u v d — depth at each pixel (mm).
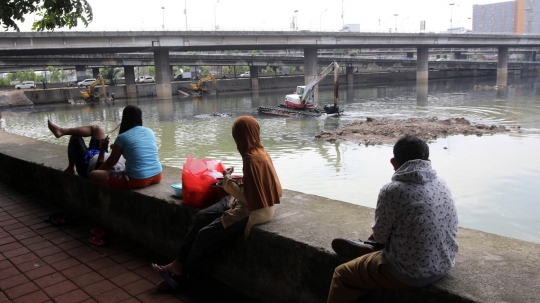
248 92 77688
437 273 2480
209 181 4188
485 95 50156
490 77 98938
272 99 58719
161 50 59375
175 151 21562
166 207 4531
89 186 5711
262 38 60500
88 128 5902
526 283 2551
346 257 2971
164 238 4664
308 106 36844
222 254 3986
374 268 2553
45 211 6324
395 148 2660
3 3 8984
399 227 2461
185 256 3951
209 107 48125
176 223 4457
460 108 37312
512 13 178875
